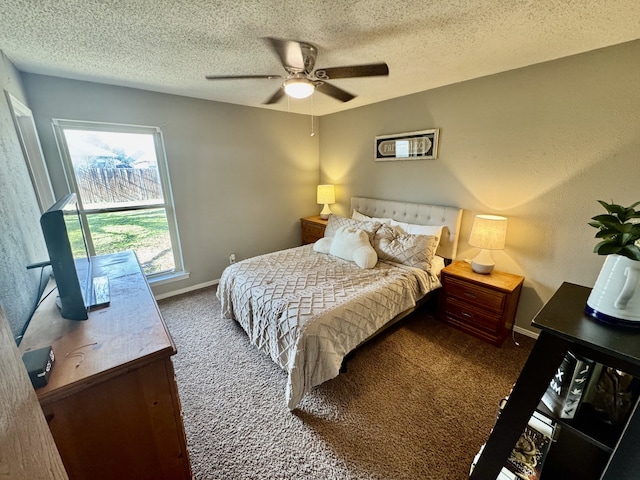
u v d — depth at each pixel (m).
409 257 2.57
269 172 3.86
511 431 1.00
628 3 1.34
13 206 1.38
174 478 1.09
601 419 0.90
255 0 1.31
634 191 1.84
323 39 1.73
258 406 1.73
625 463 0.76
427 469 1.35
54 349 0.95
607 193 1.95
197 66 2.14
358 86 2.73
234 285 2.43
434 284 2.52
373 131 3.47
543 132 2.17
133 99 2.70
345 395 1.81
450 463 1.38
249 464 1.38
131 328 1.08
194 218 3.32
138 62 2.05
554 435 1.04
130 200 2.93
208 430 1.57
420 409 1.70
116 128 2.69
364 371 2.03
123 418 0.93
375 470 1.35
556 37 1.71
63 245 1.05
